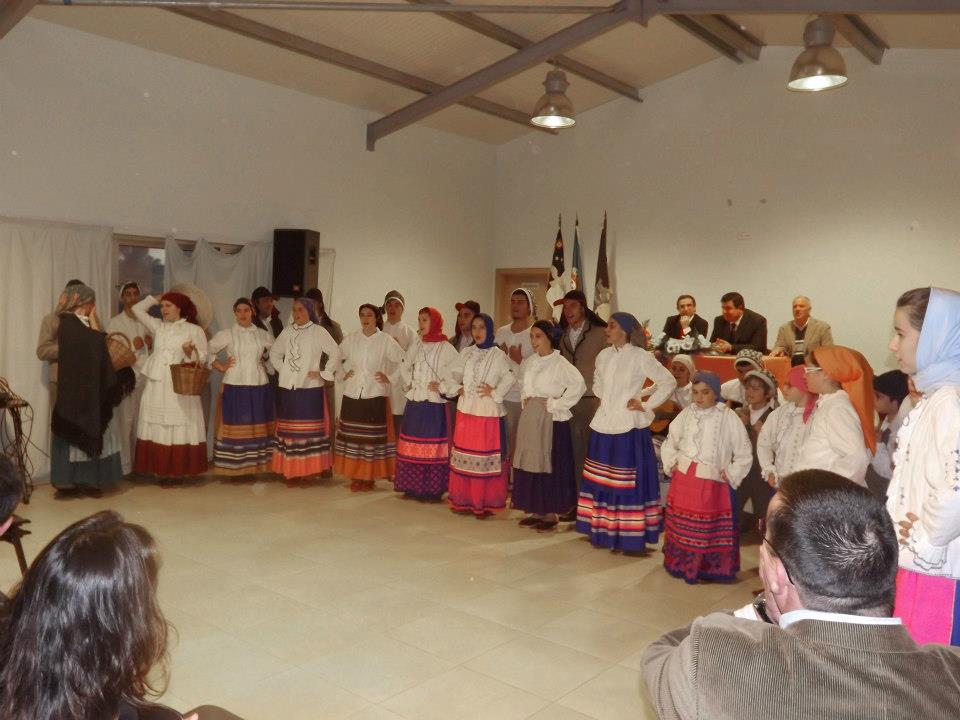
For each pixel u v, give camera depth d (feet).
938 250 24.53
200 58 23.77
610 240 31.04
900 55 24.98
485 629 12.76
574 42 22.63
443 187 31.94
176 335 21.18
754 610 4.63
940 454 6.64
